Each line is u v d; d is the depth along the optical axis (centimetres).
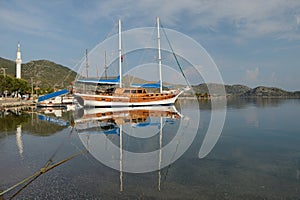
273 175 855
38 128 2050
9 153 1170
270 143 1373
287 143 1364
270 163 995
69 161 1027
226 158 1071
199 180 809
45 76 16425
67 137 1609
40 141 1473
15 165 976
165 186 759
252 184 778
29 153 1172
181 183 783
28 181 800
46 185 766
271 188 746
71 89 5103
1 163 1002
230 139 1486
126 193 709
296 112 3391
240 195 700
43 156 1112
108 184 774
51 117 3003
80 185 765
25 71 16512
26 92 8869
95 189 736
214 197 688
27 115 3297
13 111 4056
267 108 4209
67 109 4450
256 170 911
